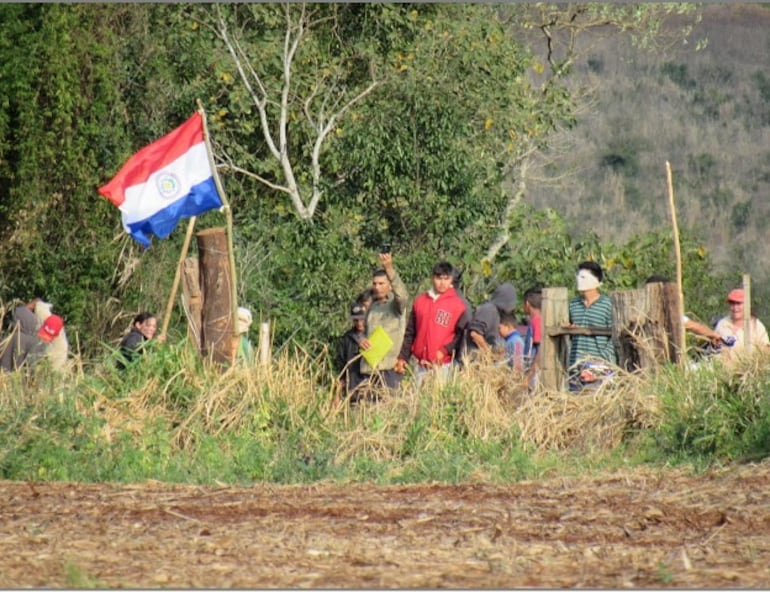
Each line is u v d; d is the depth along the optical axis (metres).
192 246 84.69
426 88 79.25
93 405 43.88
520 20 98.06
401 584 25.50
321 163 91.94
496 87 83.44
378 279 51.47
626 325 46.66
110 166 82.38
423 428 43.44
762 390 40.72
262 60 91.00
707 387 42.12
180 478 39.44
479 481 38.25
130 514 32.41
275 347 73.00
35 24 79.69
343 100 92.75
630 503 33.16
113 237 81.88
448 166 78.38
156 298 81.38
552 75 97.19
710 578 25.92
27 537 29.98
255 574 26.36
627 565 27.12
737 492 34.00
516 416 44.50
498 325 48.78
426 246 78.19
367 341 48.38
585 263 47.91
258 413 44.53
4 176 79.88
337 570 26.69
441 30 84.12
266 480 39.62
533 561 27.50
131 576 26.22
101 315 81.00
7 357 51.28
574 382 47.28
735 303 50.25
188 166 52.59
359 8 91.88
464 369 46.34
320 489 36.41
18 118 79.38
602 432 43.50
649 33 103.81
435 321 49.66
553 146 97.69
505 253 78.75
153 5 88.38
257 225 85.25
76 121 80.50
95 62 81.44
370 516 31.91
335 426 44.84
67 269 80.31
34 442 40.69
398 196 78.19
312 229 75.69
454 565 27.11
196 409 44.47
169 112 88.81
